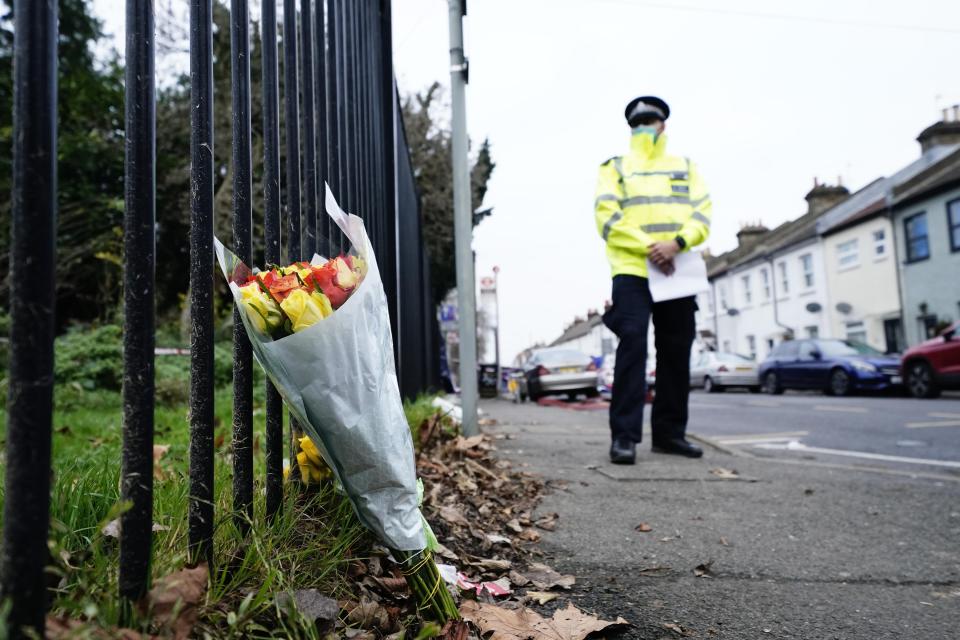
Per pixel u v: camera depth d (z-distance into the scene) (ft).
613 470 12.30
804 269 84.99
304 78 6.09
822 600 5.96
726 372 65.82
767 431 23.72
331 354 3.93
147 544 3.27
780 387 55.93
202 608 3.40
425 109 50.03
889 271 68.74
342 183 7.32
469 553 6.95
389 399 4.31
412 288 19.42
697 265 13.41
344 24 7.50
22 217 2.52
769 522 8.65
